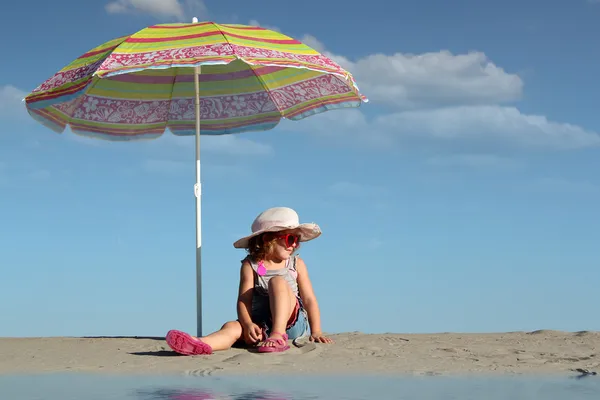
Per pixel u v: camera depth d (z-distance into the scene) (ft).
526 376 11.49
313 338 16.56
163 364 13.15
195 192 20.45
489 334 19.39
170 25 19.75
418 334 19.34
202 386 10.50
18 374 12.05
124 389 10.24
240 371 12.14
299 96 22.57
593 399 9.23
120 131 23.81
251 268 16.66
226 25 19.93
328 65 18.60
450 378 11.30
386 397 9.41
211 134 24.89
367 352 14.67
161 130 24.58
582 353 14.60
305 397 9.47
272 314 15.62
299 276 17.29
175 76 23.44
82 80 17.40
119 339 18.63
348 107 22.09
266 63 17.04
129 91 23.12
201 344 14.40
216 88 24.00
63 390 10.20
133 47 17.87
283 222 16.70
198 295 20.15
